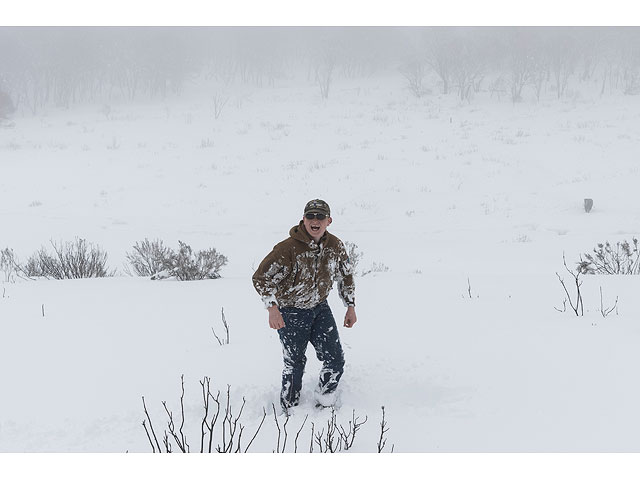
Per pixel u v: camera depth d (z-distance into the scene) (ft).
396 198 87.92
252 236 68.08
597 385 10.82
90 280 28.55
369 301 21.06
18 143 155.53
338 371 11.11
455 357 12.98
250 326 17.03
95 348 15.17
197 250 57.31
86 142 153.28
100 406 11.15
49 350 15.11
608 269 31.58
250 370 12.77
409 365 12.69
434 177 99.40
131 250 57.21
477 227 71.20
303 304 10.98
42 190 98.37
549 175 97.30
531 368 11.97
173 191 96.07
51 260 34.32
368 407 11.13
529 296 20.71
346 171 105.91
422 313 17.81
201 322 17.85
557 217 73.46
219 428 10.18
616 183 88.38
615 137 126.72
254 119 182.50
